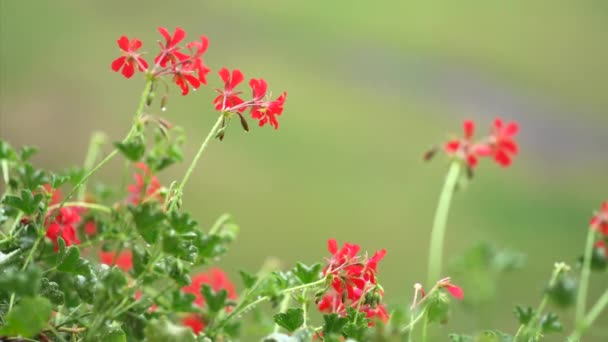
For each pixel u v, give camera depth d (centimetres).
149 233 137
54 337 144
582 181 1405
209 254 150
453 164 218
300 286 152
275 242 1016
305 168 1243
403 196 1204
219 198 1095
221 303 162
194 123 1243
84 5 1719
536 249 1045
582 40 2034
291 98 1516
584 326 190
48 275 152
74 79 1404
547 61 1917
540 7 2112
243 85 715
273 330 195
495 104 1698
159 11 1805
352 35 1894
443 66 1820
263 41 1780
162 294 145
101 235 156
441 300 150
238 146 1253
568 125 1658
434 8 2114
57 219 161
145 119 144
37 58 1437
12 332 124
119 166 973
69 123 1280
